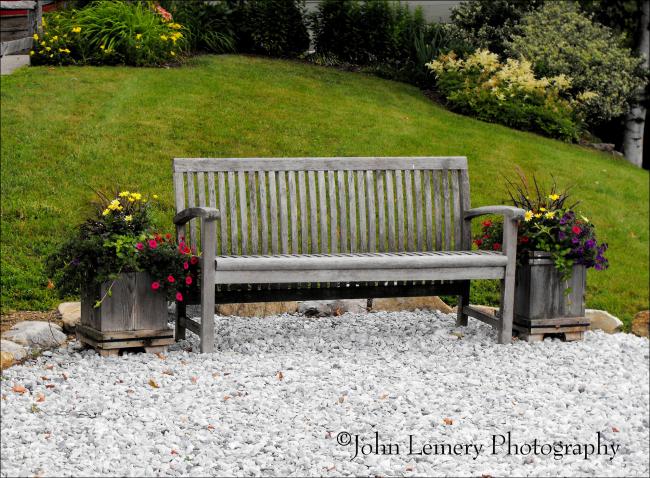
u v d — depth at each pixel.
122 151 8.50
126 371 5.14
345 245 6.25
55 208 7.41
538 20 13.08
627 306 7.27
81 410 4.60
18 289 6.40
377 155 9.12
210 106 9.82
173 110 9.54
